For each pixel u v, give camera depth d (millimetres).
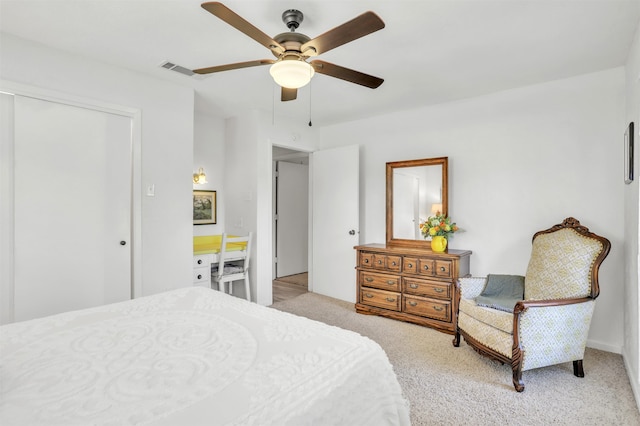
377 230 4242
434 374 2367
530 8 1904
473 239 3486
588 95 2867
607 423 1833
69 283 2504
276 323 1419
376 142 4238
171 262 3043
